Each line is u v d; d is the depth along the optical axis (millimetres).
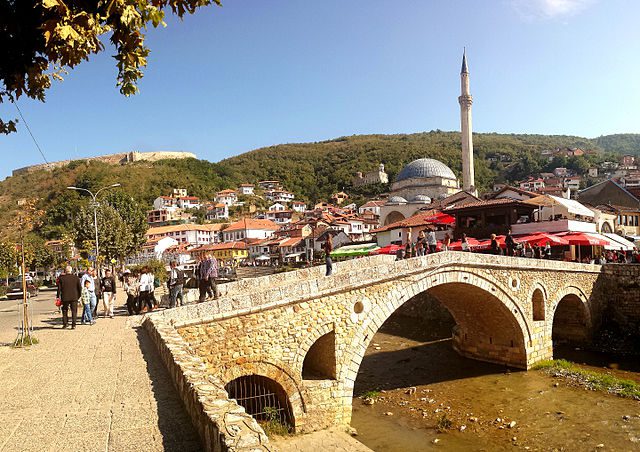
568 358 31312
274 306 17266
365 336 20094
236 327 16422
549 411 21875
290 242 83438
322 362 19969
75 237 49125
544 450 18156
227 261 89312
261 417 18641
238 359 16359
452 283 24453
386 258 30688
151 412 8195
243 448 5531
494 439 19328
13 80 6504
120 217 54250
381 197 133125
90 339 15461
